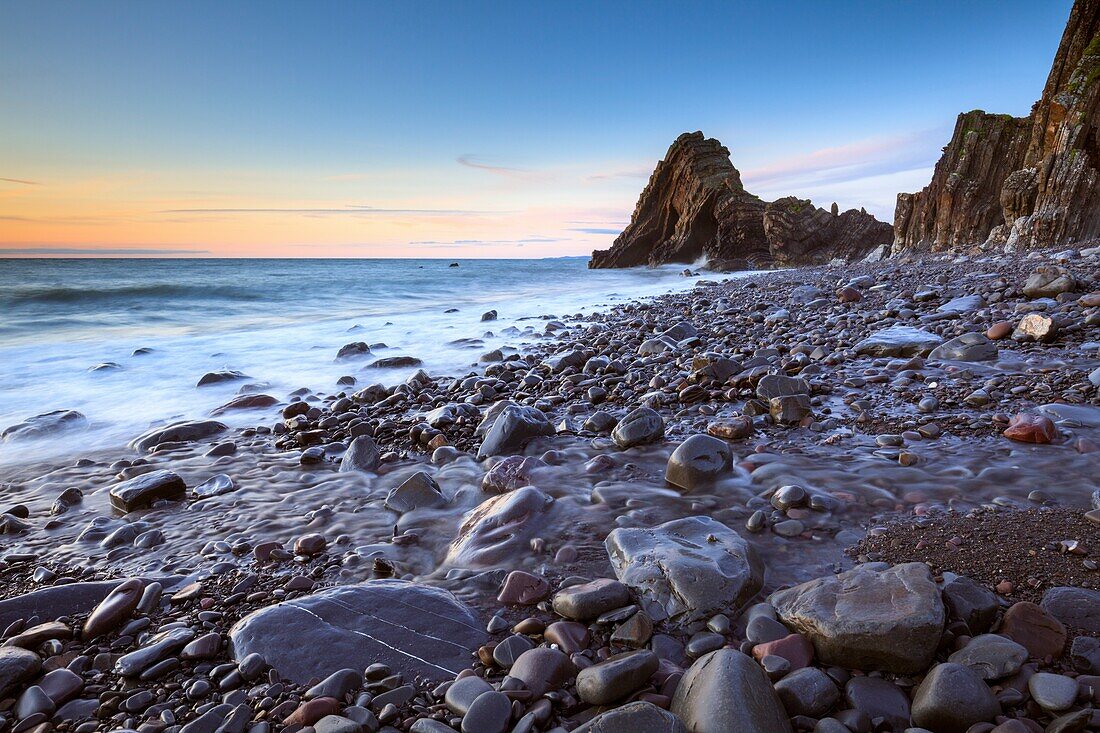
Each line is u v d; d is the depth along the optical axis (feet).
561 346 35.24
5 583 10.76
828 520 11.21
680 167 177.47
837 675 6.98
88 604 9.44
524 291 92.84
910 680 6.81
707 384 21.44
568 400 22.36
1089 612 7.53
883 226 138.41
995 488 11.76
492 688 7.04
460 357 33.81
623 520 11.73
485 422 19.20
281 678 7.52
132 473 16.44
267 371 31.09
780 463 14.16
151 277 133.39
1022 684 6.40
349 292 90.58
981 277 40.78
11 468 17.34
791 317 35.88
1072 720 5.66
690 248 171.42
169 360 34.42
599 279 123.85
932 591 7.43
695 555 9.18
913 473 12.91
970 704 5.94
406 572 10.55
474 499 13.99
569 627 8.15
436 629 8.43
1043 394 16.72
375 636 8.24
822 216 145.59
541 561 10.43
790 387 18.71
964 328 25.40
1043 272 30.14
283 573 10.68
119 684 7.63
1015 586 8.48
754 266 148.56
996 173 96.68
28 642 8.39
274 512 13.52
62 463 17.83
